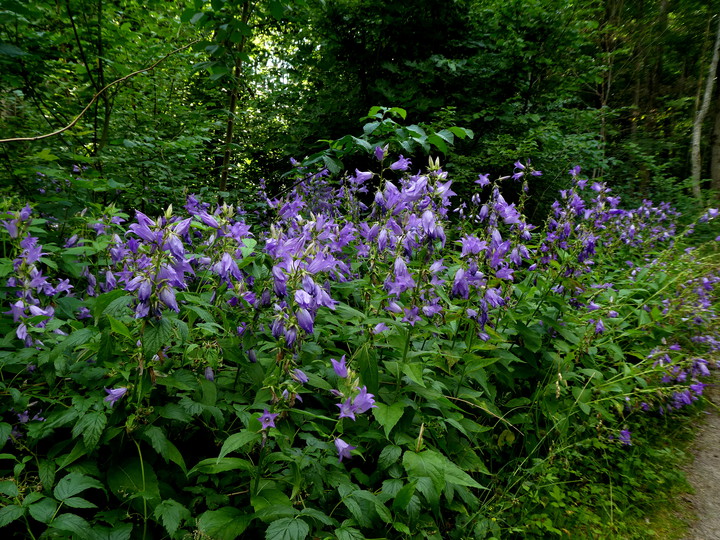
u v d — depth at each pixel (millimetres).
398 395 2475
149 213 4898
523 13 8555
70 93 4680
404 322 2557
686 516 3049
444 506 2473
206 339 2326
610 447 3377
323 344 2834
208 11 3611
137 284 1680
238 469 2188
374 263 2791
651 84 20203
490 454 3021
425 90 8641
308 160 3709
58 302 2580
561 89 9586
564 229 3477
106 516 1817
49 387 2178
